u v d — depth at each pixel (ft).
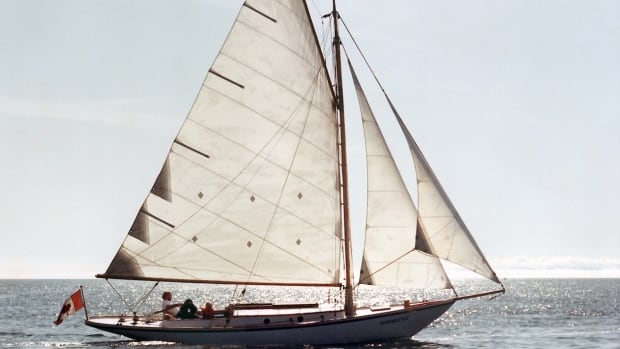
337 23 123.44
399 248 116.06
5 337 150.51
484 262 115.03
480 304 345.72
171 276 120.78
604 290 612.29
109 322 119.24
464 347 130.93
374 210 116.78
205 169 122.21
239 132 122.72
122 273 119.85
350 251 122.31
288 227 121.49
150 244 120.78
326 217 122.01
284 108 123.03
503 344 139.95
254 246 121.49
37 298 422.00
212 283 121.08
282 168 122.42
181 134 122.11
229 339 114.73
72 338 146.20
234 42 122.93
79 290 120.06
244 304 119.34
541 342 144.66
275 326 114.62
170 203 121.49
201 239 121.60
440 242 114.93
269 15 123.03
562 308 293.64
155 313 122.21
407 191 116.47
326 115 123.34
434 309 121.19
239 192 122.11
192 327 115.65
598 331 171.83
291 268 121.08
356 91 118.73
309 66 123.44
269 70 123.44
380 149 117.29
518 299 407.85
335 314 117.91
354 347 116.16
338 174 123.34
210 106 122.62
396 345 120.57
